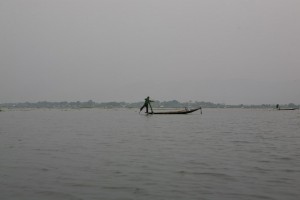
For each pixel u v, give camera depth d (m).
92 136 41.88
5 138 39.09
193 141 35.72
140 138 39.22
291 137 40.12
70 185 16.17
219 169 19.92
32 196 14.44
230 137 40.19
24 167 20.50
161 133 46.22
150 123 71.81
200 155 25.42
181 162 22.30
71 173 18.77
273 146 31.09
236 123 72.88
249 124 69.00
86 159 23.48
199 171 19.31
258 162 22.25
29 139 38.00
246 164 21.55
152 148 29.77
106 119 95.12
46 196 14.46
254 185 16.19
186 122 75.44
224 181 16.98
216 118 100.69
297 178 17.58
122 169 19.91
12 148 29.72
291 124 69.12
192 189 15.52
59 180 17.16
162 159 23.55
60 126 63.09
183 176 18.08
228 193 14.87
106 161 22.67
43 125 66.69
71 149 29.05
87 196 14.48
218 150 28.33
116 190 15.36
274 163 21.86
